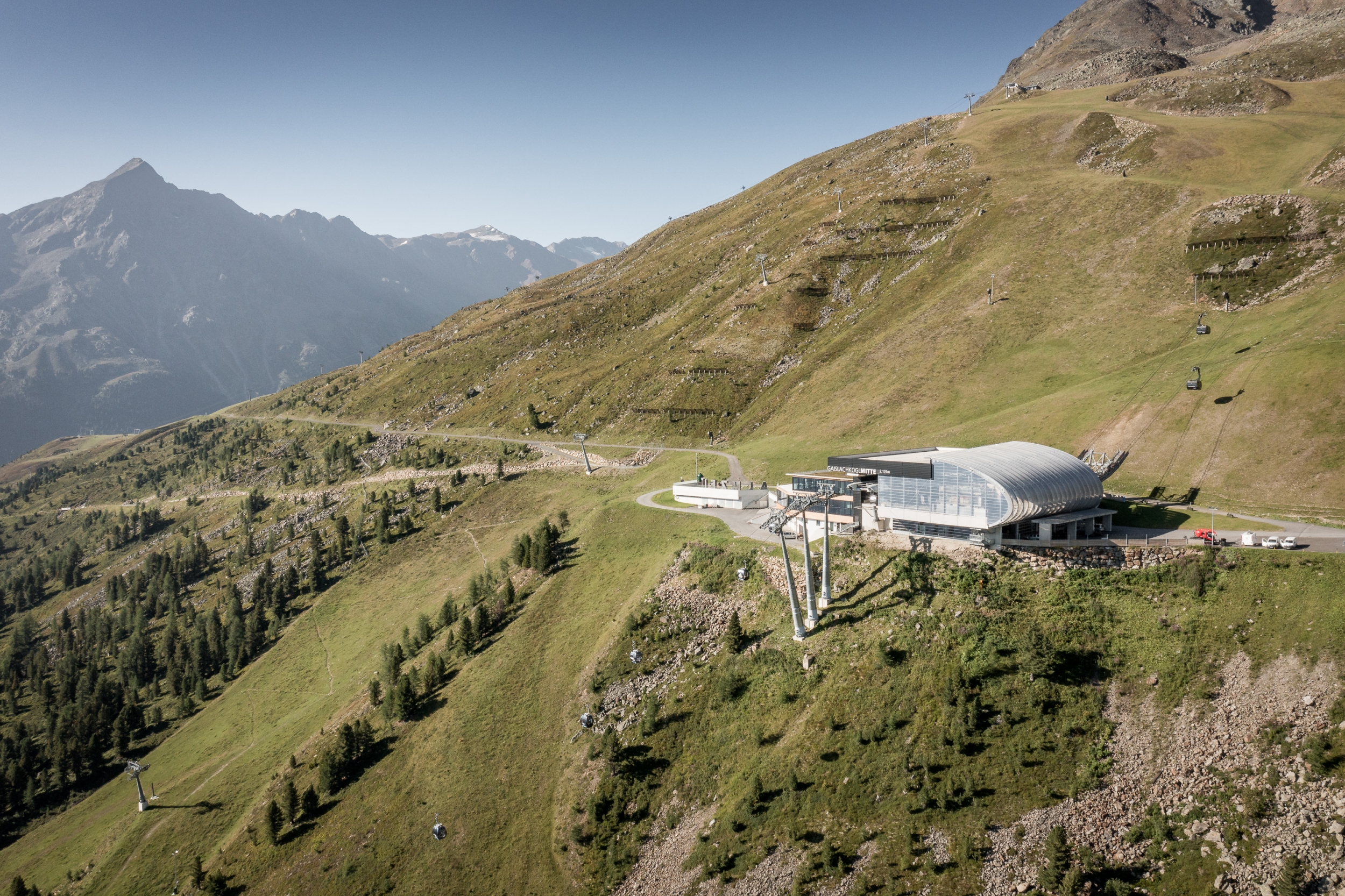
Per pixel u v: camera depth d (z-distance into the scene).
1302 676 60.28
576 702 96.12
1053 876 54.44
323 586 195.50
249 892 89.81
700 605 100.88
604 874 74.94
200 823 108.94
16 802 146.50
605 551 127.00
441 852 85.25
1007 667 71.19
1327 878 48.22
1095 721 64.94
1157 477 102.94
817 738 73.62
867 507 98.12
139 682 189.38
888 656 77.06
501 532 181.25
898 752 68.19
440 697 108.06
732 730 81.25
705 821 74.19
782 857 65.69
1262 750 56.91
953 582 82.50
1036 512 84.19
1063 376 146.00
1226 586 71.19
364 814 93.94
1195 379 117.88
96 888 104.69
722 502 132.25
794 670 82.81
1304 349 109.94
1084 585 77.56
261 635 182.50
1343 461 90.06
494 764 93.38
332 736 112.25
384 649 129.12
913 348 175.88
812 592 87.00
